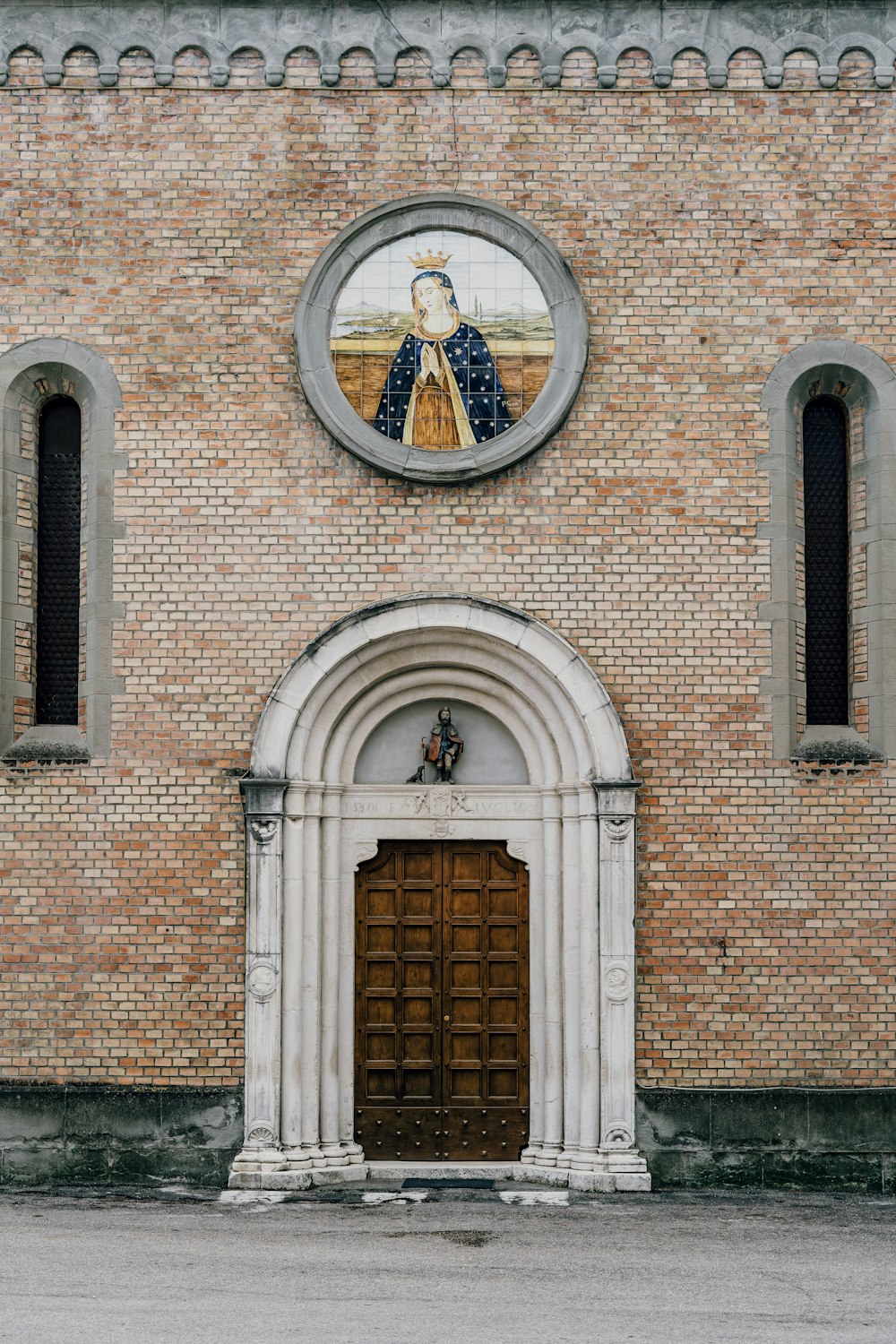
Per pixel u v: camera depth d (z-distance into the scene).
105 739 15.71
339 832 15.91
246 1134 15.20
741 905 15.57
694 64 16.20
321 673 15.56
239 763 15.66
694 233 16.09
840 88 16.20
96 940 15.54
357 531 15.86
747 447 15.95
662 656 15.80
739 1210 14.36
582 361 15.91
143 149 16.12
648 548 15.87
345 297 16.16
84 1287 11.58
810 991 15.52
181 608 15.80
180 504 15.88
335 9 16.17
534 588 15.84
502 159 16.11
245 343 15.99
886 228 16.14
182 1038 15.42
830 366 16.05
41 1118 15.41
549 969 15.70
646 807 15.66
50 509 16.45
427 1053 15.85
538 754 16.05
